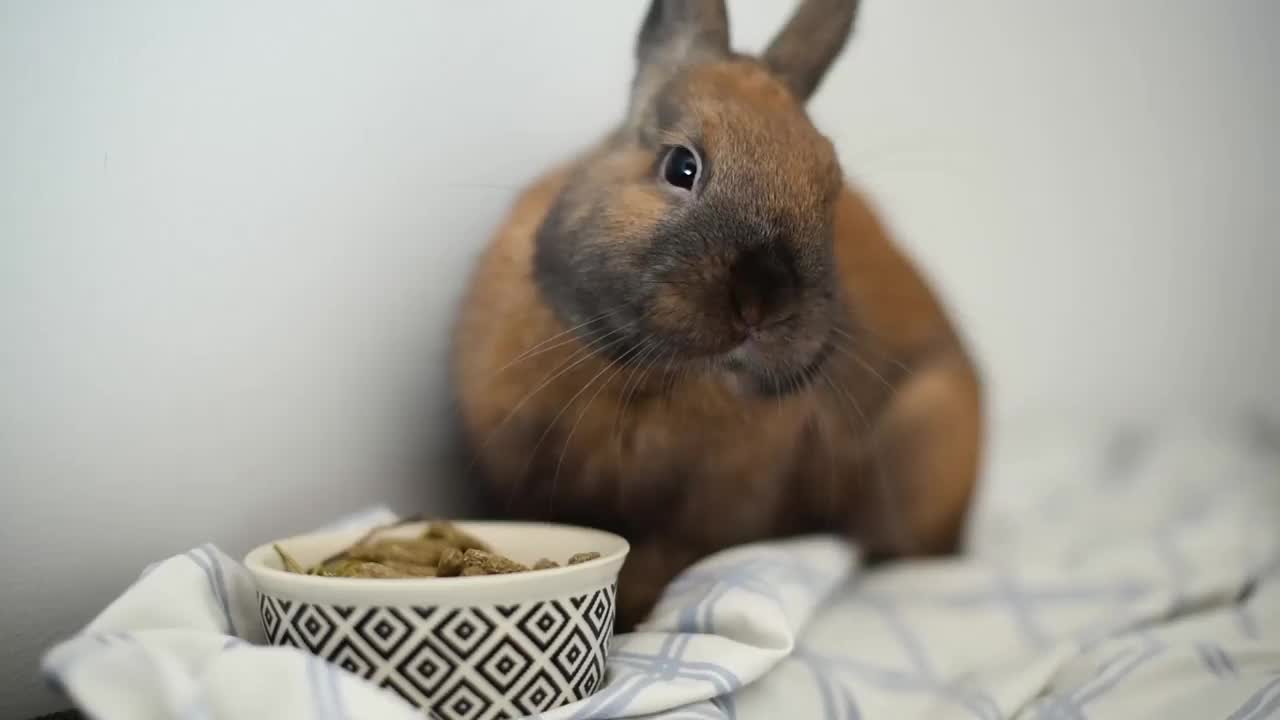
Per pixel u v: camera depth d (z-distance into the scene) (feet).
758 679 1.26
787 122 1.44
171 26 1.32
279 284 1.42
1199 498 1.82
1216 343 1.95
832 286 1.44
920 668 1.39
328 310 1.45
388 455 1.50
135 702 0.94
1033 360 1.85
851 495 1.63
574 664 1.11
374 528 1.29
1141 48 1.87
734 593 1.27
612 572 1.16
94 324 1.31
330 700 0.94
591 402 1.48
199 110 1.35
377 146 1.46
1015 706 1.29
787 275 1.35
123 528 1.34
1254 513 1.74
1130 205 1.89
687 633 1.26
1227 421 1.97
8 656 1.28
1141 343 1.91
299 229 1.42
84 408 1.31
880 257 1.64
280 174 1.41
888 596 1.58
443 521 1.32
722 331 1.33
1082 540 1.74
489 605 1.05
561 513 1.54
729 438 1.54
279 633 1.09
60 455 1.30
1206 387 1.95
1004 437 1.83
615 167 1.45
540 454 1.52
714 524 1.57
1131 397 1.92
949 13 1.74
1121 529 1.76
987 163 1.79
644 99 1.50
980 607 1.55
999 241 1.81
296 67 1.40
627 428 1.51
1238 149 1.94
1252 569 1.61
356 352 1.48
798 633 1.40
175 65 1.33
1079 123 1.85
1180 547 1.65
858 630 1.46
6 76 1.24
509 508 1.53
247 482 1.42
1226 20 1.91
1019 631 1.50
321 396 1.46
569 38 1.55
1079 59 1.84
